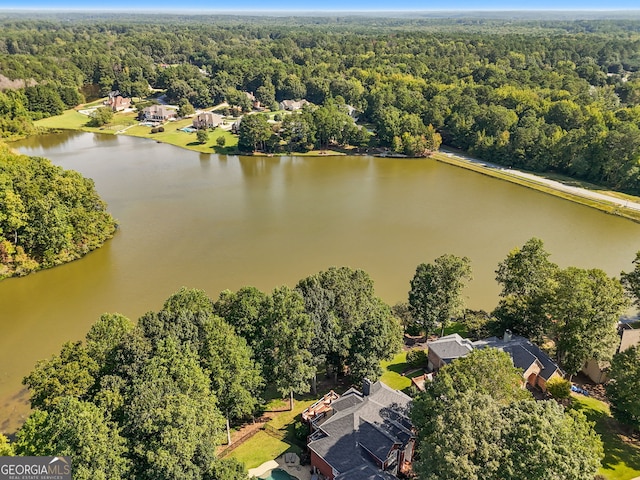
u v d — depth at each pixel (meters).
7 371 60.53
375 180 142.75
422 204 121.38
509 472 31.44
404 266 87.50
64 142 179.50
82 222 90.31
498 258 91.19
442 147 180.88
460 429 33.00
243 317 51.44
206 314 49.56
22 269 83.81
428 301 63.66
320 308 53.44
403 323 69.12
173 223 106.81
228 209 116.00
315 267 86.81
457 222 109.38
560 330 55.41
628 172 126.25
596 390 57.19
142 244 96.31
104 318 49.12
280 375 50.16
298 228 104.88
